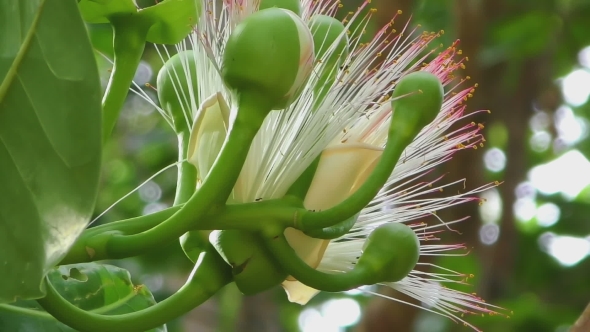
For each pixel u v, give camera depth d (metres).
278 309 1.37
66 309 0.47
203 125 0.52
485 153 1.34
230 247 0.50
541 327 1.24
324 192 0.51
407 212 0.57
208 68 0.55
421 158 0.56
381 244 0.51
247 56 0.48
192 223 0.47
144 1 0.91
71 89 0.42
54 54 0.42
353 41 0.59
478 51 1.23
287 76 0.48
